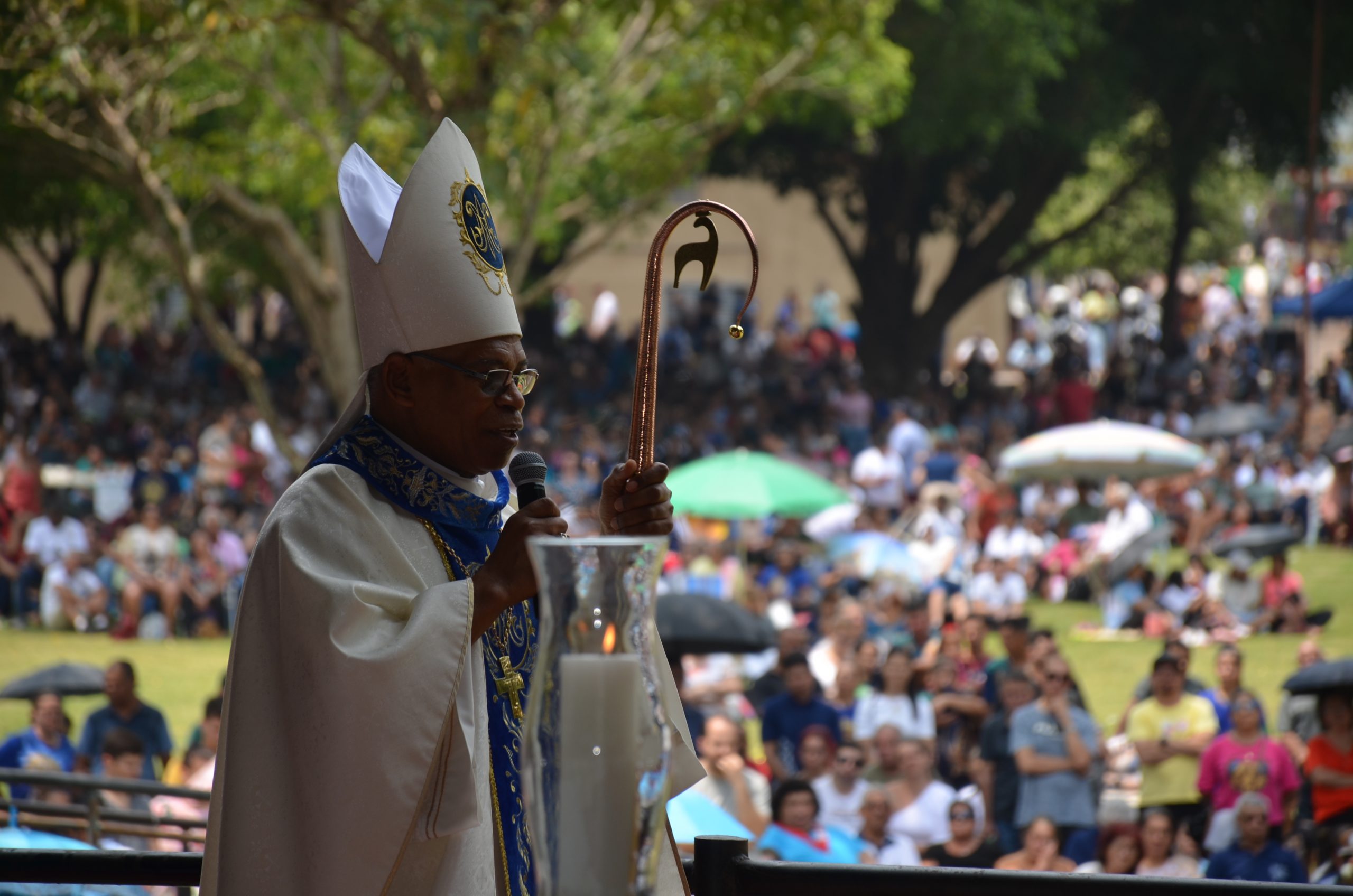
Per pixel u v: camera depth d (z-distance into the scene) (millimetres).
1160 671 21281
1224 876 17359
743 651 24688
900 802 20031
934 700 23891
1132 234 97438
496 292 5422
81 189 39125
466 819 4836
